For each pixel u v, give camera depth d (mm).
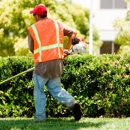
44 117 6902
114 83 7918
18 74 7375
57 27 6812
